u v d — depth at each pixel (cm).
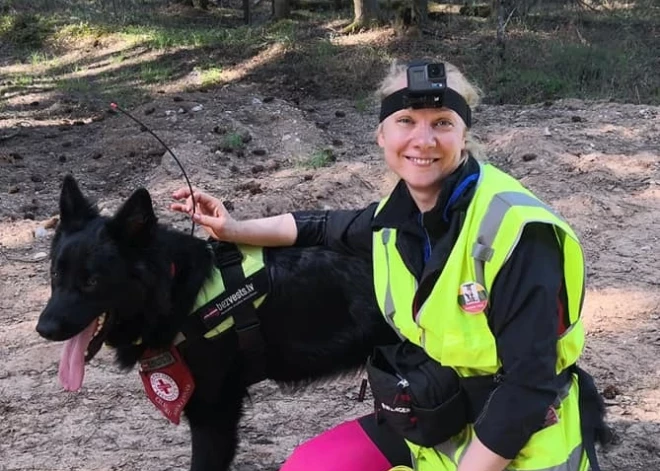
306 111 1020
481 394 227
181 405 308
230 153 796
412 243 233
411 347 244
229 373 313
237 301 302
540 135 798
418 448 246
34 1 1834
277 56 1277
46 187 742
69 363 290
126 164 797
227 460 324
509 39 1354
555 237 212
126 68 1335
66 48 1538
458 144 225
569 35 1381
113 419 398
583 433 234
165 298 292
